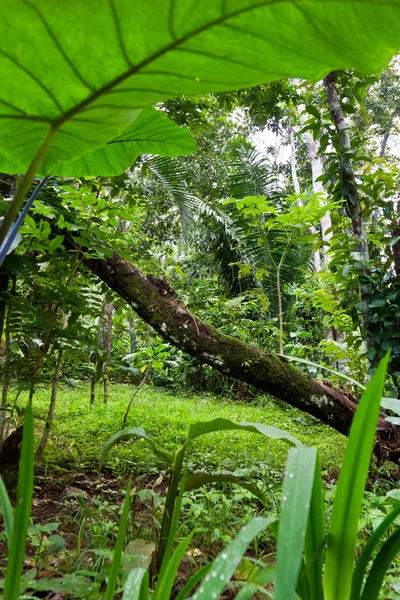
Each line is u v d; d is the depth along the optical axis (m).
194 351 3.21
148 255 8.88
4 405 2.62
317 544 0.88
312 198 3.68
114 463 2.95
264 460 3.22
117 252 3.09
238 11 0.47
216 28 0.50
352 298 3.67
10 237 0.87
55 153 0.84
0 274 2.66
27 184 0.65
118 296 3.56
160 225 9.91
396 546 0.83
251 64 0.55
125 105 0.66
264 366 3.19
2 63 0.58
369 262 3.50
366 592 0.85
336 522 0.84
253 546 1.81
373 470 2.96
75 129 0.74
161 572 0.89
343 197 3.76
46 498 2.33
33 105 0.66
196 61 0.55
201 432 1.25
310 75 0.55
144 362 4.66
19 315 2.65
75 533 1.90
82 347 3.00
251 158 7.99
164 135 1.24
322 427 5.43
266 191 7.89
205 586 0.69
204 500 2.24
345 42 0.47
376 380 0.77
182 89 0.61
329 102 3.96
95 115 0.69
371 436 0.79
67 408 5.74
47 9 0.50
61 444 3.61
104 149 1.29
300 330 8.09
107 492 2.46
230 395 8.75
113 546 1.70
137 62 0.56
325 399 3.22
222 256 8.65
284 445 3.94
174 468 1.34
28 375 2.69
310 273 7.04
